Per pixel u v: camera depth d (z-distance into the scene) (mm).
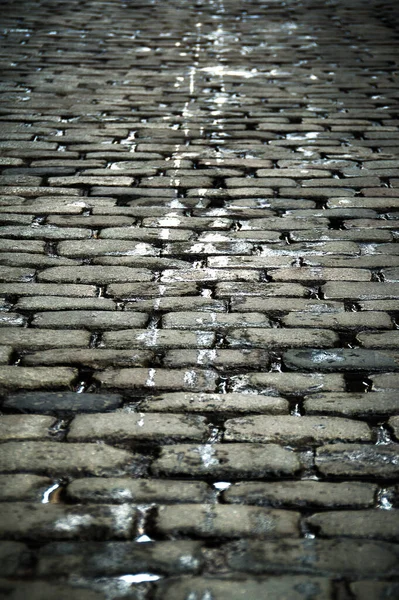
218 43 8789
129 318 3322
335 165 5148
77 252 3916
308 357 3053
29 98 6566
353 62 8008
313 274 3715
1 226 4184
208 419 2662
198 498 2281
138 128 5859
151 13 10406
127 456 2467
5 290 3545
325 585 1958
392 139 5684
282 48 8594
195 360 3020
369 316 3354
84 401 2760
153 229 4180
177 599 1912
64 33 9102
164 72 7531
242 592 1935
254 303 3457
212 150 5406
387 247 4000
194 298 3496
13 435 2559
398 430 2604
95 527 2154
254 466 2422
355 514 2217
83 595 1924
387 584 1962
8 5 10609
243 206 4492
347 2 11352
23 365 2979
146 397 2787
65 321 3293
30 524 2160
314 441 2547
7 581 1965
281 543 2102
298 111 6352
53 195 4605
